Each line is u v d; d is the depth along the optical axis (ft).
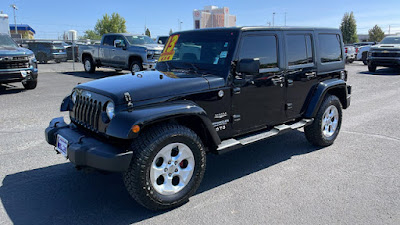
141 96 10.44
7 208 10.98
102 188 12.50
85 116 11.63
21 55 32.50
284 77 14.55
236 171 14.25
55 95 32.12
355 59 83.10
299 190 12.34
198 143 11.07
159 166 10.57
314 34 16.19
